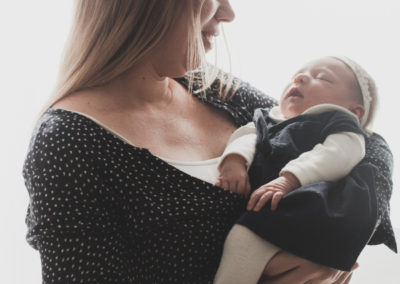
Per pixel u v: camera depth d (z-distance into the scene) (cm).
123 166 105
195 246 105
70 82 117
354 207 105
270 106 148
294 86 132
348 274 115
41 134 106
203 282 107
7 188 215
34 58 221
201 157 120
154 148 114
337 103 129
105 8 114
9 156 216
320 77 131
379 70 251
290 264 102
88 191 101
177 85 135
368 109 133
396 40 248
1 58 219
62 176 100
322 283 106
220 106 134
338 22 252
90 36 116
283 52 255
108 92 118
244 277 101
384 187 120
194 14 111
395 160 251
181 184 108
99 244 99
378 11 249
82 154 102
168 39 113
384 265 213
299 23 254
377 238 118
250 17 254
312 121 122
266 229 101
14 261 212
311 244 100
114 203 104
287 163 114
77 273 96
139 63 118
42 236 99
